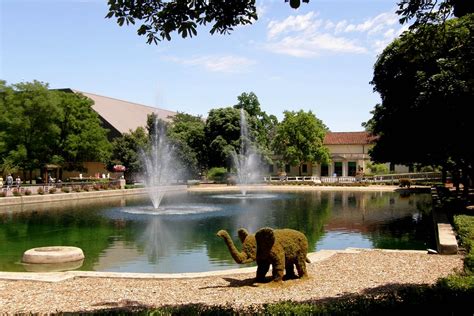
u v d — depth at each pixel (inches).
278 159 2289.6
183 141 1958.7
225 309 200.5
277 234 331.0
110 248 527.5
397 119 871.7
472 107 619.5
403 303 194.9
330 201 1190.9
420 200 1218.0
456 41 291.7
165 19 232.2
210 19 234.1
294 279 334.0
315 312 188.9
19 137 1424.7
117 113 2273.6
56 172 1867.6
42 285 322.7
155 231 653.3
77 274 354.6
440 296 206.2
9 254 497.0
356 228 688.4
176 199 1266.0
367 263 388.2
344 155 2468.0
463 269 316.2
